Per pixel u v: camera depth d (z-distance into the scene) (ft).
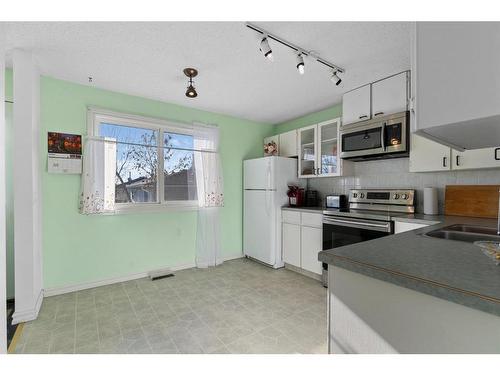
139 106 10.22
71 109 8.80
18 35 6.14
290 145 12.50
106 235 9.48
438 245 3.69
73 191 8.87
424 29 2.44
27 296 6.88
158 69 7.88
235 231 13.05
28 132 6.94
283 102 10.87
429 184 8.54
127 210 9.89
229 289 9.04
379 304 2.77
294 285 9.43
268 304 7.88
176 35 6.14
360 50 6.74
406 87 7.87
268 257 11.45
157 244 10.63
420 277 2.42
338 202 10.60
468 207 7.42
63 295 8.48
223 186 12.55
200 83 8.93
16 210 6.81
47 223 8.39
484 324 2.08
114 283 9.59
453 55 2.27
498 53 2.04
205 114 12.03
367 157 9.42
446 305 2.29
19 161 6.86
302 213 10.56
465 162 6.98
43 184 8.32
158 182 10.74
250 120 13.64
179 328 6.50
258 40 6.33
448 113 2.29
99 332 6.31
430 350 2.38
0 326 3.75
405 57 7.09
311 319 6.97
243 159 13.37
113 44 6.54
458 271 2.58
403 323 2.57
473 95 2.15
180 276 10.34
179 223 11.21
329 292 3.27
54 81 8.52
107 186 9.26
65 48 6.70
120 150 9.95
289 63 7.49
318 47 6.59
